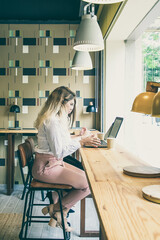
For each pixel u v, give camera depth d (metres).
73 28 4.67
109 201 1.06
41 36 4.68
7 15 4.66
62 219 2.22
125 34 3.76
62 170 2.27
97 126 4.68
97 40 2.48
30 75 4.69
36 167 2.26
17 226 2.94
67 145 2.29
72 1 4.62
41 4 4.63
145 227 0.82
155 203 1.04
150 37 3.98
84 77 4.69
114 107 4.12
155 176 1.45
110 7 3.44
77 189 2.28
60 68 4.69
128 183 1.33
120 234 0.77
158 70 3.94
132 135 4.08
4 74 4.70
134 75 4.06
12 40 4.68
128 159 2.00
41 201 3.82
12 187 4.46
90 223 3.03
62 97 2.38
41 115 2.41
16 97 4.70
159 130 3.98
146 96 1.52
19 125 4.70
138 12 2.89
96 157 2.08
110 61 4.09
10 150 4.19
